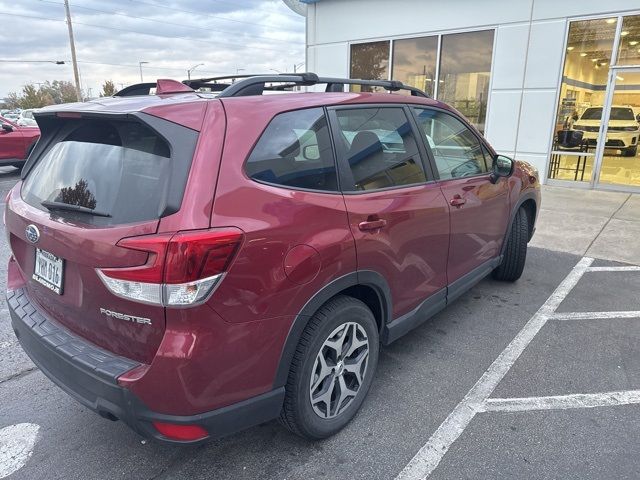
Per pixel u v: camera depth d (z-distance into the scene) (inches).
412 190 110.7
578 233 253.1
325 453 93.7
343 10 464.4
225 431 77.4
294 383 86.0
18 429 101.1
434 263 119.7
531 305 162.4
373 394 112.3
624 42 342.3
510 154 400.2
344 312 92.4
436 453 93.4
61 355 79.7
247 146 79.4
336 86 113.4
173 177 72.2
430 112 127.6
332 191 91.6
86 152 86.2
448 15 405.7
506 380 118.0
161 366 69.8
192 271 68.2
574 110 371.2
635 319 151.1
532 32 370.0
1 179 438.6
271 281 77.0
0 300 165.8
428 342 137.2
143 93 117.3
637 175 360.8
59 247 79.7
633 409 106.4
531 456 92.3
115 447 96.0
